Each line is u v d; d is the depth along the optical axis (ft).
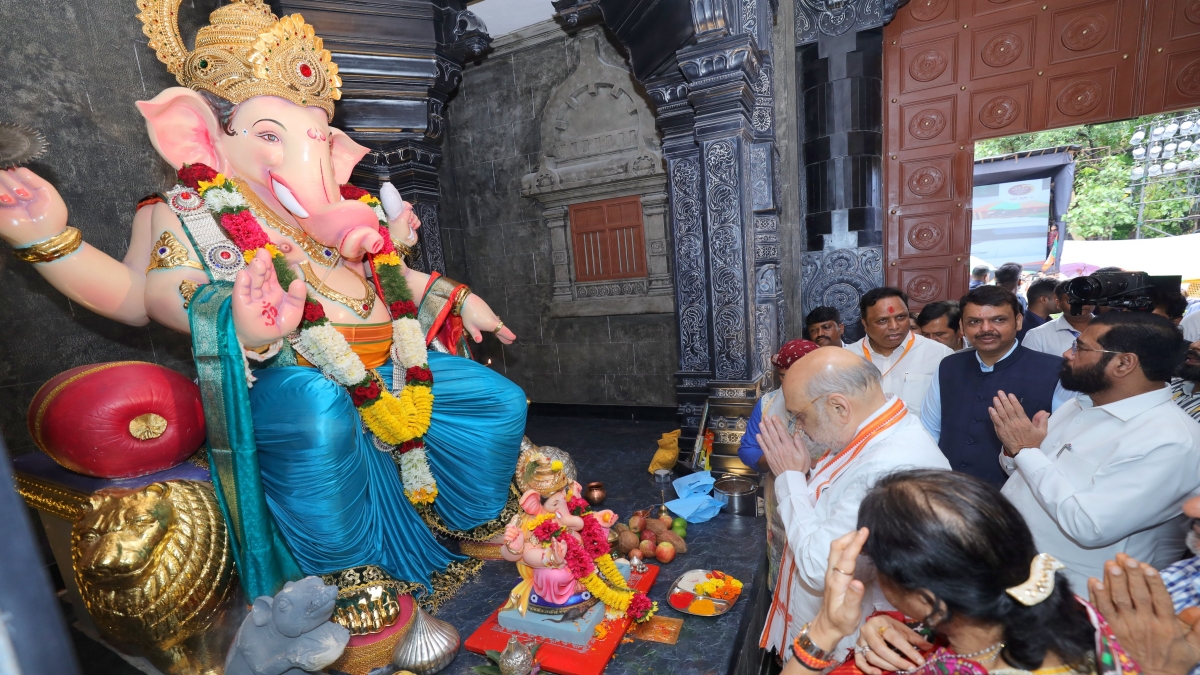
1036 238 24.25
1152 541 5.24
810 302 17.93
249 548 6.29
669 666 6.82
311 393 6.51
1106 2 14.33
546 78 18.57
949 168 16.44
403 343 8.07
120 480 6.44
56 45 9.27
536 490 7.27
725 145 11.92
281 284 6.76
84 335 9.73
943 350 9.73
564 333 19.97
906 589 2.91
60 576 8.32
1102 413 5.42
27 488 7.09
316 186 7.09
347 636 5.86
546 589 7.21
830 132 16.83
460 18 14.01
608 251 18.74
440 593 7.95
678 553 9.53
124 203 10.11
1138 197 23.27
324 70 7.59
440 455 8.38
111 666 7.31
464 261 20.99
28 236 5.97
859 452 5.26
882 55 16.67
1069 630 2.57
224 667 6.41
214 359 6.04
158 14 7.25
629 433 17.51
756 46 12.24
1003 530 2.67
